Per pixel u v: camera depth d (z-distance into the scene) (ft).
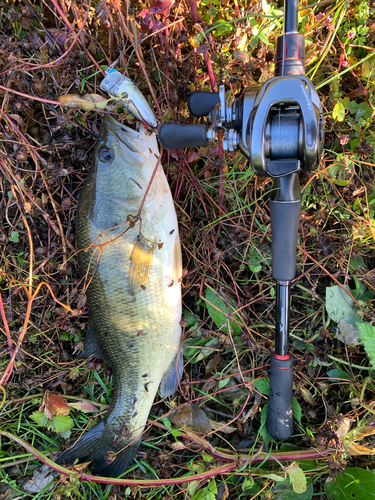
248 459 1.21
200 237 1.26
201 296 1.25
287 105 0.82
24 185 1.21
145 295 1.13
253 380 1.23
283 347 1.09
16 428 1.32
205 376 1.33
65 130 1.18
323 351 1.22
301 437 1.28
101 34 1.14
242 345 1.30
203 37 1.05
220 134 1.13
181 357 1.26
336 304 1.23
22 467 1.32
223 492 1.26
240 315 1.27
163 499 1.20
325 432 1.15
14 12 1.10
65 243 1.24
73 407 1.30
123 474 1.23
